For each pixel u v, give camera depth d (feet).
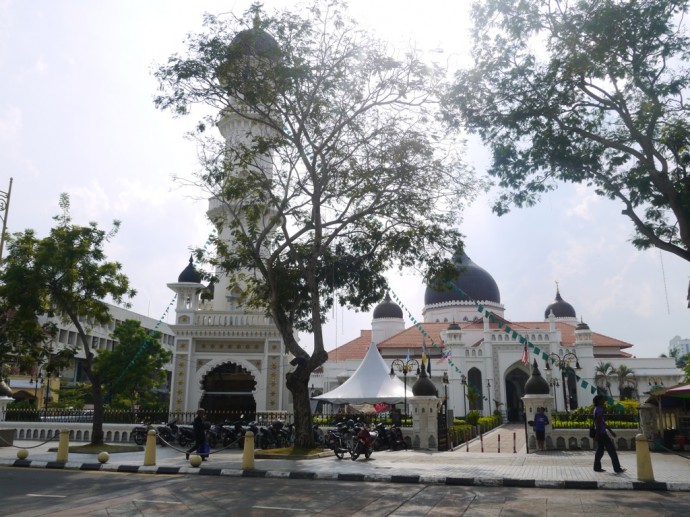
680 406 73.92
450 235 73.31
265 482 44.32
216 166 71.05
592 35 55.36
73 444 83.56
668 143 54.54
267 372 104.53
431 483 44.47
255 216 73.31
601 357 204.64
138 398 160.04
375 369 103.71
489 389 179.63
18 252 74.90
